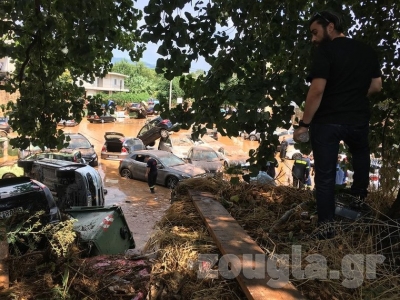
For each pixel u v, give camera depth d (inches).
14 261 107.7
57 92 267.1
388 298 74.0
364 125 105.0
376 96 159.0
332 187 103.8
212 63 122.0
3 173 461.7
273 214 127.1
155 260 99.4
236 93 113.7
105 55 256.7
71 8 183.2
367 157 115.3
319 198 104.3
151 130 916.6
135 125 1657.2
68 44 202.5
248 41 120.6
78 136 788.6
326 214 103.7
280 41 130.3
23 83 253.9
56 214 189.9
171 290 83.0
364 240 97.0
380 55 160.7
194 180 156.2
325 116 102.3
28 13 210.8
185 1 108.9
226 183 154.3
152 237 112.5
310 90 99.7
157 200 548.4
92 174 391.5
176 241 100.4
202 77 131.2
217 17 129.0
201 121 123.2
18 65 275.4
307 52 121.8
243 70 124.6
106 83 2573.8
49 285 97.4
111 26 211.2
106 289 96.8
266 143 125.6
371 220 105.8
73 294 96.8
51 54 256.1
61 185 378.9
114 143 858.1
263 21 131.3
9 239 113.0
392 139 167.0
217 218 112.0
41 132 255.1
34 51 248.2
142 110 1982.0
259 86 115.2
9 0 198.4
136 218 454.0
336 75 100.0
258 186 155.3
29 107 249.3
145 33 112.6
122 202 531.2
